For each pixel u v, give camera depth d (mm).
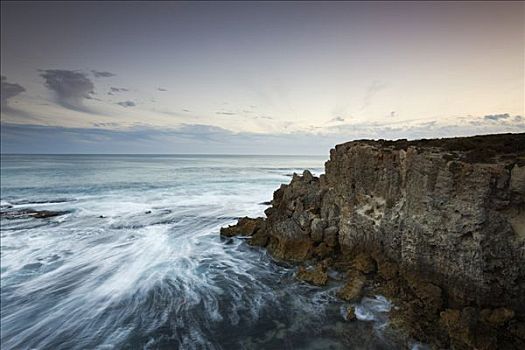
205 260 19391
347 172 17828
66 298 14734
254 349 11062
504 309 10555
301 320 12719
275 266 17984
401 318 11930
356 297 13633
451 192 12164
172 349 11117
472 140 16547
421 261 13055
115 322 12828
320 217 19094
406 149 16016
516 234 10836
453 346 10320
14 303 14289
